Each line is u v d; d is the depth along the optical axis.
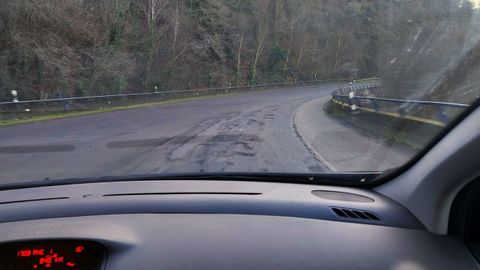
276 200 3.18
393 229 2.75
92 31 32.09
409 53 19.69
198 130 15.01
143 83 40.16
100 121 18.80
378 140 12.41
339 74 59.09
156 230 2.71
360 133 14.22
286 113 23.34
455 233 2.63
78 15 31.05
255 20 61.41
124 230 2.69
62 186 3.72
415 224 2.80
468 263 2.43
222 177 3.93
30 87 26.88
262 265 2.38
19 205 3.14
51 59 27.64
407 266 2.39
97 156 9.84
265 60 64.38
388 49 23.39
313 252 2.49
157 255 2.46
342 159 9.28
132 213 2.96
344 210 3.01
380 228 2.76
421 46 18.48
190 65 49.81
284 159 9.33
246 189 3.52
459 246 2.55
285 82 64.06
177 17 46.72
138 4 42.94
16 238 2.54
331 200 3.18
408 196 2.93
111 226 2.74
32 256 2.54
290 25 65.44
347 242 2.60
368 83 38.75
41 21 28.19
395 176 3.16
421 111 12.77
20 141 12.42
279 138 12.92
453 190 2.59
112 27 34.91
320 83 64.06
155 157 9.62
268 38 64.00
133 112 24.05
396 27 22.52
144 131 14.81
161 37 44.53
